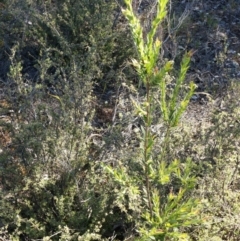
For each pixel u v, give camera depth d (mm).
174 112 1999
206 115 4098
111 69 4625
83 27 4945
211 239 2920
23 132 3113
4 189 3275
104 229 3158
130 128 3529
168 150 3188
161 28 4469
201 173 3184
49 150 3189
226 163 3307
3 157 3184
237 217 3045
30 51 5035
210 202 3125
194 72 5008
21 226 3156
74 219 3096
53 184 3203
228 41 5469
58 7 5152
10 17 5129
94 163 3307
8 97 3521
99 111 4480
